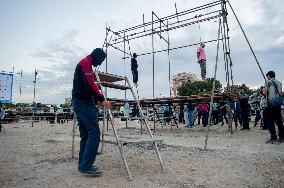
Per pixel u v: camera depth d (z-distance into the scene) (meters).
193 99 11.34
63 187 3.08
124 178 3.47
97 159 4.84
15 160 4.81
